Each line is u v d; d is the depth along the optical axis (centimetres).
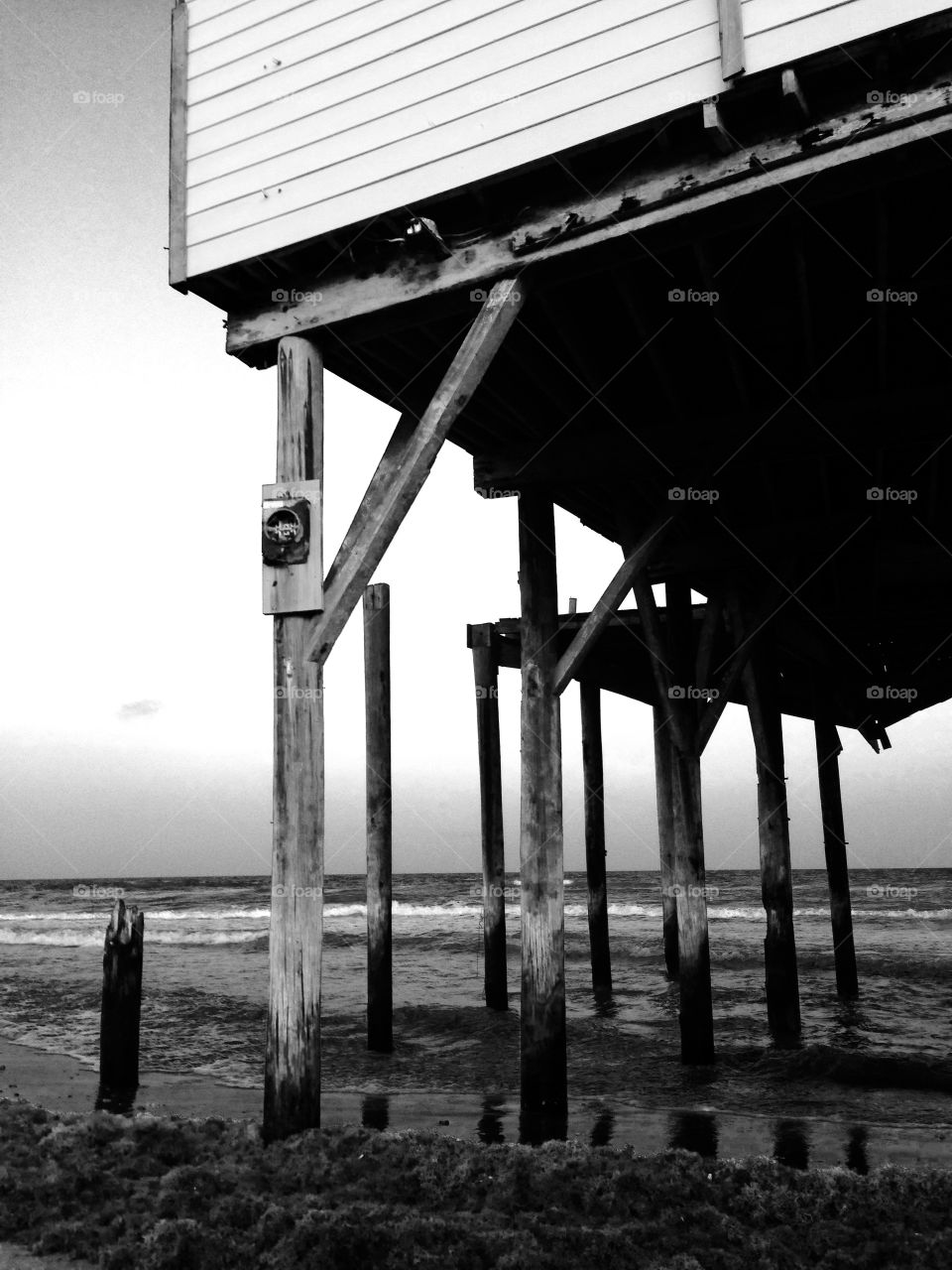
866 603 1128
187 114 620
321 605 541
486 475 746
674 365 712
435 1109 821
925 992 1562
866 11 427
